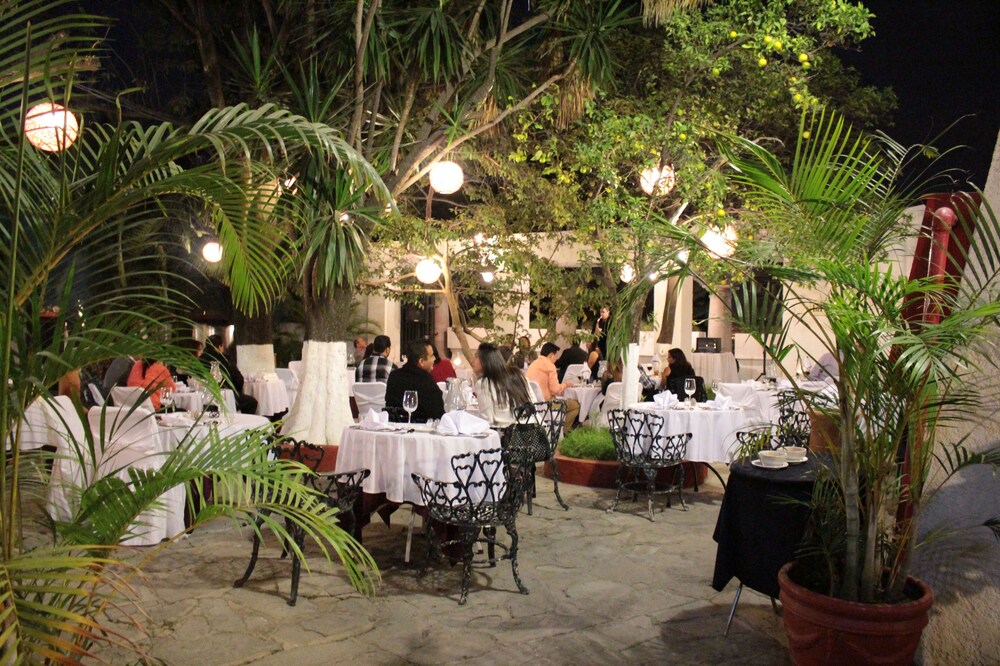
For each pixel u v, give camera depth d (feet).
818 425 11.83
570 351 41.96
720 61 29.86
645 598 15.70
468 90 28.43
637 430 24.02
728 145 11.54
